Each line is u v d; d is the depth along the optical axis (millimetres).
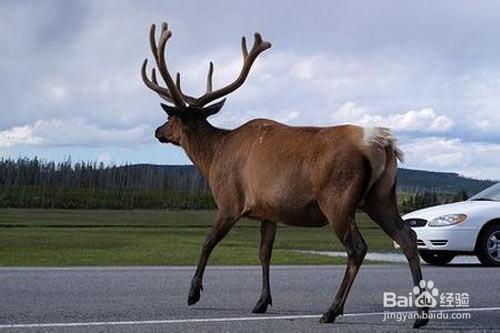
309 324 7957
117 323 7840
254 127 8898
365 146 7738
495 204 15234
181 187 80938
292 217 8266
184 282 11203
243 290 10531
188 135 9398
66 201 75500
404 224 8102
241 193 8781
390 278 12039
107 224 43125
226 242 24203
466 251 14828
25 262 14867
